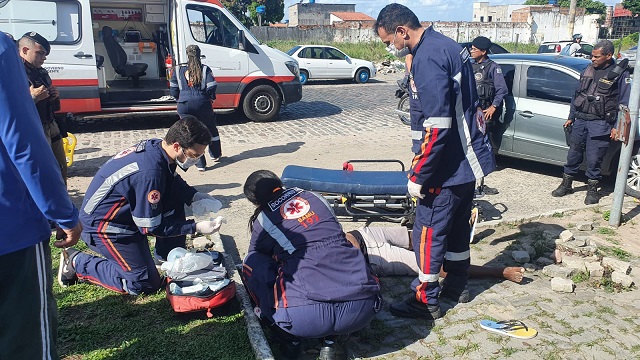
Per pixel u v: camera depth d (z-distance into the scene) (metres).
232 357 3.21
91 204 3.67
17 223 2.16
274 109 11.45
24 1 9.31
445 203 3.61
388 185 4.95
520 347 3.49
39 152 2.09
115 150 8.86
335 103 14.27
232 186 6.98
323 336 3.24
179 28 10.48
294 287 3.19
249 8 37.94
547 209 6.21
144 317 3.65
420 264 3.75
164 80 12.33
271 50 11.34
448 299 4.11
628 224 5.66
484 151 3.61
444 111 3.30
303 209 3.33
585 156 6.67
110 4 11.57
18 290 2.22
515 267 4.38
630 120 5.28
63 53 9.62
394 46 3.55
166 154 3.63
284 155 8.59
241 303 3.77
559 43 23.39
